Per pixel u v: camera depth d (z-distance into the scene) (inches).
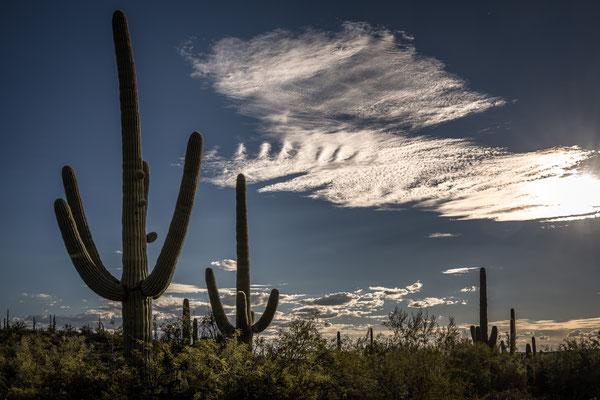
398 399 444.5
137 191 485.1
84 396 391.9
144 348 449.1
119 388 386.9
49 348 778.8
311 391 416.8
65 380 398.9
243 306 621.3
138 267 471.5
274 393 394.0
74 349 610.9
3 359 579.8
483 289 984.3
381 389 451.2
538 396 646.5
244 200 711.1
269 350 425.4
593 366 627.5
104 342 593.0
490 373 650.2
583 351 654.5
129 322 458.3
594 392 616.4
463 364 606.5
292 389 402.3
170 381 385.1
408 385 451.5
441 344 482.0
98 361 427.8
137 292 464.1
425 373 448.5
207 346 409.1
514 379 659.4
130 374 391.2
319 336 429.1
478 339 970.7
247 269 697.0
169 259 465.1
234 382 391.5
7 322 1140.5
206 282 669.9
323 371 446.9
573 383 624.1
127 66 496.7
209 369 392.2
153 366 398.0
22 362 558.9
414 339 481.1
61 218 458.9
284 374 404.5
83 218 503.5
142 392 382.0
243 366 406.3
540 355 721.0
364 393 454.6
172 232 471.8
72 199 503.8
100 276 458.6
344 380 460.1
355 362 460.8
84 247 464.8
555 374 641.0
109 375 401.4
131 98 494.9
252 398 391.9
